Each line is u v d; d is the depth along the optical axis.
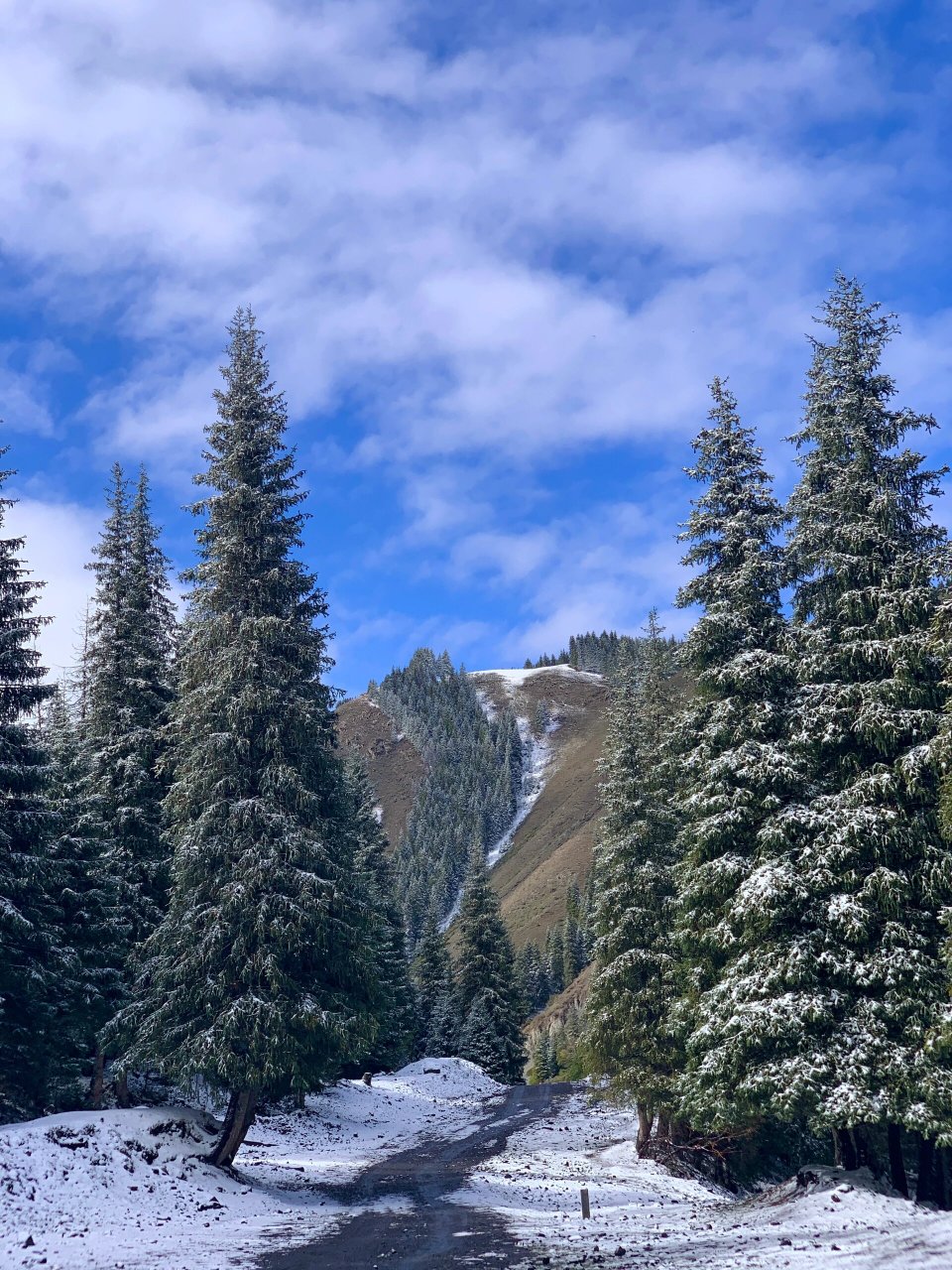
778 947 19.44
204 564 23.95
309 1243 16.52
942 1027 16.97
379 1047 55.78
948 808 17.84
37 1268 13.48
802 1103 18.25
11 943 23.48
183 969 21.11
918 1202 19.22
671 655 23.97
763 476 23.83
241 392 25.39
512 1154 33.28
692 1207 22.28
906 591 20.00
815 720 20.45
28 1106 27.05
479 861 68.75
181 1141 22.09
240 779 22.66
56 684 24.86
